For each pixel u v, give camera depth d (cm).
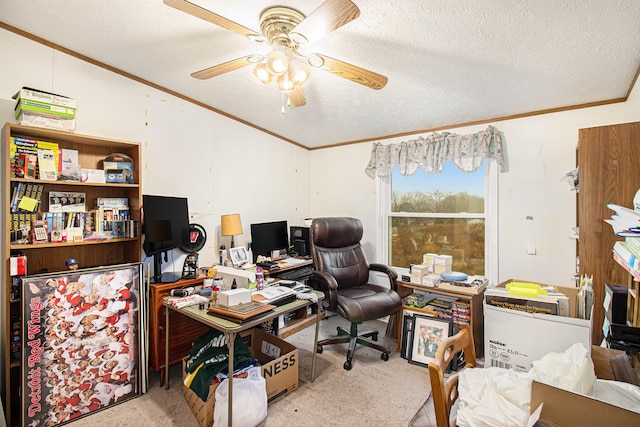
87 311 198
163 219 242
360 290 299
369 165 372
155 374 247
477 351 264
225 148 320
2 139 188
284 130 364
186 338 245
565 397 88
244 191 341
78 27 189
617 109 240
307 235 371
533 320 162
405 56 197
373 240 378
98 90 231
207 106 302
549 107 263
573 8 143
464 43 179
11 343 181
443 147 315
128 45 207
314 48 192
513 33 166
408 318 280
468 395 105
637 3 137
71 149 220
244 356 211
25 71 200
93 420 191
